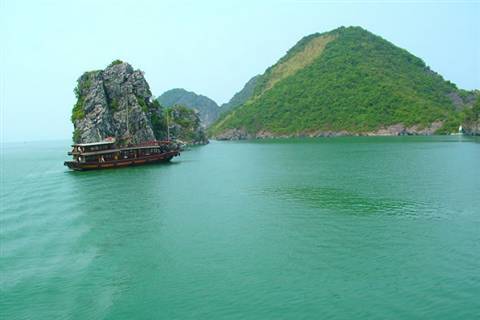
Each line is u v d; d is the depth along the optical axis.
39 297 28.28
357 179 70.06
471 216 43.97
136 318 25.31
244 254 34.66
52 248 38.06
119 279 30.77
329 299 26.42
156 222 45.78
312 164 97.19
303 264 32.00
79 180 82.94
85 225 45.59
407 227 40.62
